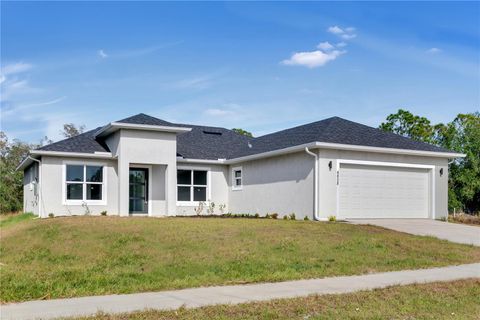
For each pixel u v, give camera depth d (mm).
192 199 26578
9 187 40625
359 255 13062
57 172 22906
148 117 24094
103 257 12633
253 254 12734
